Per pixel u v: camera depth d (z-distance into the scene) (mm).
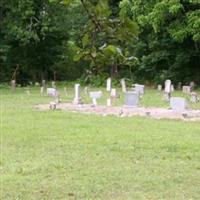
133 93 25625
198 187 10938
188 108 25391
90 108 25812
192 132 18453
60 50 48562
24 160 13586
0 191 10445
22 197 10039
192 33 37312
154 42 43844
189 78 44719
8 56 49031
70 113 23891
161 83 44969
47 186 10883
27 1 44406
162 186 10969
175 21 37938
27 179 11477
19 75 50031
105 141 16391
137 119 21875
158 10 36625
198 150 15109
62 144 15906
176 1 36250
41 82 48062
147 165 13062
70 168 12625
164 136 17391
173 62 45156
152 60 44438
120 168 12656
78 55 3229
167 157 14094
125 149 15086
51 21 45906
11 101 30141
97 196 10180
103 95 32500
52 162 13273
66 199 9953
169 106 25797
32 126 19625
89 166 12883
